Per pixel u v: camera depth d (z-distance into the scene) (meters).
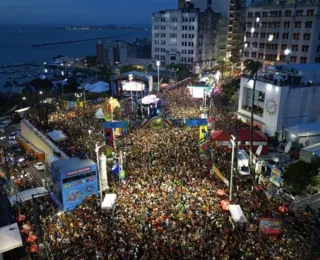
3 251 19.48
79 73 128.12
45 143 38.19
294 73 44.91
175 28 109.44
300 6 68.81
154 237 20.20
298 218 22.83
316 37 67.25
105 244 19.58
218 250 18.41
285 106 43.16
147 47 166.75
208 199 24.50
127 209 23.56
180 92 66.25
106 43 166.62
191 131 42.31
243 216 21.38
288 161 34.16
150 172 29.53
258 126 46.19
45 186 31.61
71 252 19.22
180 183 27.03
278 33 75.00
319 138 39.94
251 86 47.84
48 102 62.31
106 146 32.72
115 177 30.33
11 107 69.50
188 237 20.05
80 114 53.50
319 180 26.81
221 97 64.19
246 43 85.62
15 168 35.62
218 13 117.75
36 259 19.98
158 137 39.88
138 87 57.47
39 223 21.50
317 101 45.06
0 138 49.56
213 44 116.75
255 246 18.78
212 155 33.03
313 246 17.25
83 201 26.94
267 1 83.50
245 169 30.98
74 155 36.03
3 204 28.03
